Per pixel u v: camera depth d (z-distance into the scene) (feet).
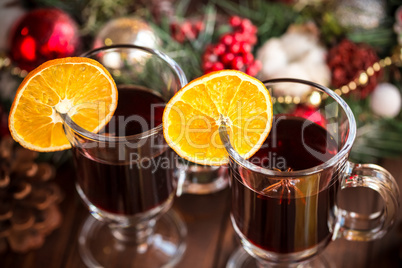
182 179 2.02
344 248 2.23
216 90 1.75
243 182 1.75
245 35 2.28
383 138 2.43
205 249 2.27
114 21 2.32
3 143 2.19
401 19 2.38
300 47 2.35
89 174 1.89
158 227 2.34
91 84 1.81
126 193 1.90
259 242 1.85
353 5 2.44
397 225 2.22
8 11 2.43
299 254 1.87
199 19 2.55
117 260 2.28
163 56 1.90
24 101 1.76
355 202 2.31
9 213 2.16
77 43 2.35
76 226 2.32
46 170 2.24
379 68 2.34
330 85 2.33
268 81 1.85
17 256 2.25
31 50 2.25
